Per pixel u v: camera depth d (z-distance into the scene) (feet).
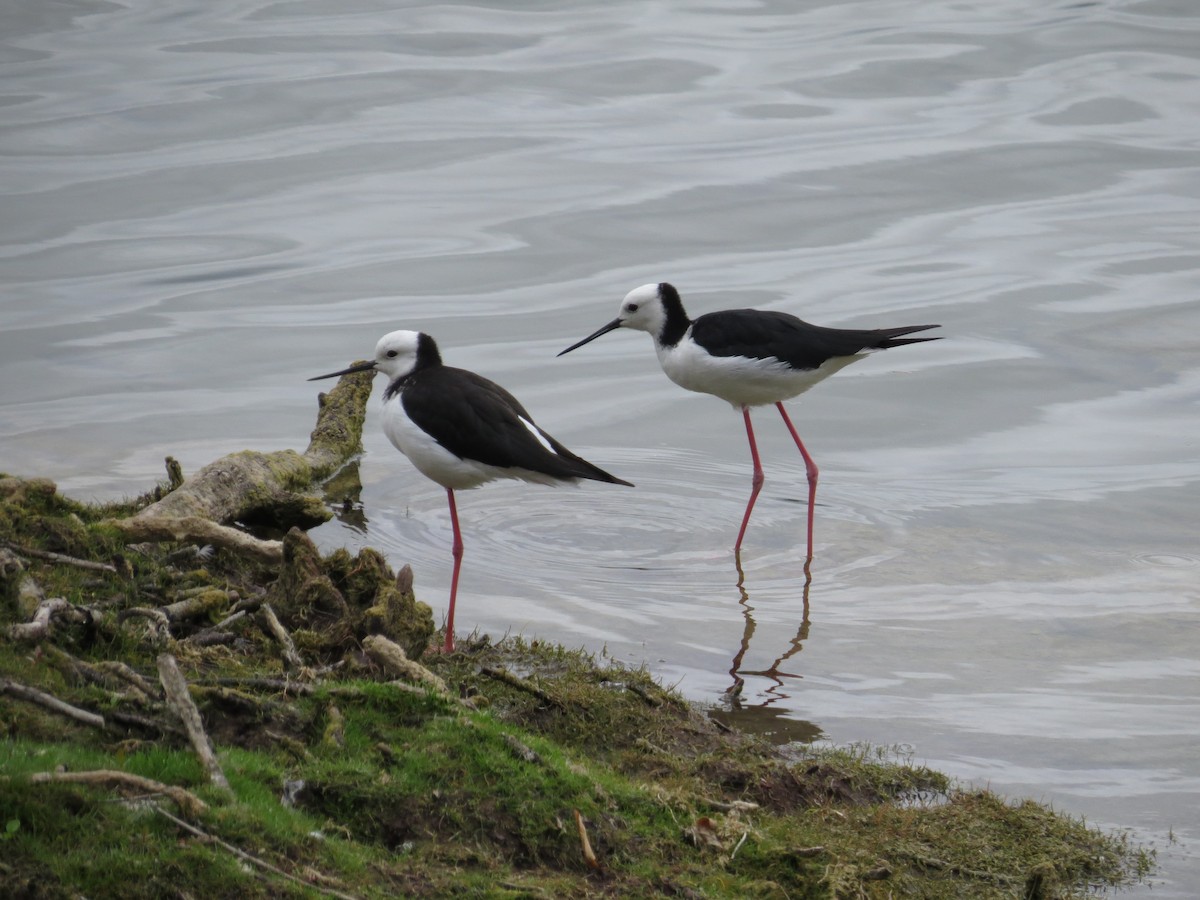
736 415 53.62
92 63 96.84
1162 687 33.22
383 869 21.50
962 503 45.14
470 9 113.50
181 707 22.75
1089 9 108.68
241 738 24.27
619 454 49.96
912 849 25.75
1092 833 26.84
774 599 38.40
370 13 111.55
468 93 91.86
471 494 46.65
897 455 49.57
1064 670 34.12
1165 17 105.50
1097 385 54.34
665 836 24.26
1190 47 98.32
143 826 20.34
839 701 32.45
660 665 34.09
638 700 30.60
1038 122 85.25
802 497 46.29
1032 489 45.93
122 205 73.31
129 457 47.14
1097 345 57.67
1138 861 25.93
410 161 80.18
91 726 22.91
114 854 19.67
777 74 95.25
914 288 63.21
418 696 25.73
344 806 23.02
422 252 68.44
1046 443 49.75
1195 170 77.77
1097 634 36.06
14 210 71.97
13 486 33.12
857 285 63.46
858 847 25.43
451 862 22.31
